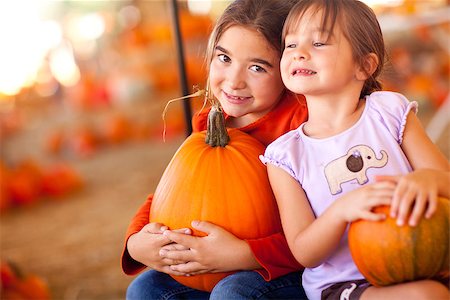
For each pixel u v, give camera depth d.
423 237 1.34
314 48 1.59
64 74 7.96
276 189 1.66
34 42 8.11
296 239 1.57
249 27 1.75
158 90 6.84
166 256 1.69
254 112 1.86
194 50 6.04
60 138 6.39
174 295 1.84
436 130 5.05
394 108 1.66
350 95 1.65
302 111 1.84
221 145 1.77
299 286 1.70
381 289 1.42
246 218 1.68
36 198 5.04
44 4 8.08
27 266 3.70
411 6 4.79
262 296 1.63
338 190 1.59
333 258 1.58
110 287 3.36
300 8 1.62
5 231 4.38
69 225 4.35
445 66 6.29
